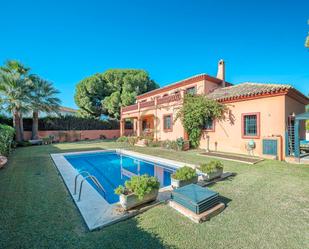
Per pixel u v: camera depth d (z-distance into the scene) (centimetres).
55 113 2212
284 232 337
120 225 364
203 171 635
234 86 1623
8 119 2056
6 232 339
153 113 1934
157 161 1091
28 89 1847
